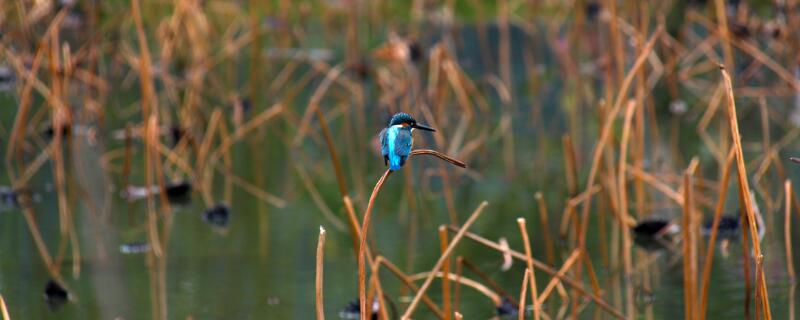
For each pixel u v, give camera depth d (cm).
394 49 2266
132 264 1184
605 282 1112
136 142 1809
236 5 2855
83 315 1012
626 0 2292
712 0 2227
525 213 1377
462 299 1059
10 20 2233
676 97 2042
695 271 906
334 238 1282
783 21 2195
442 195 1479
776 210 1351
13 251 1237
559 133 1850
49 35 1546
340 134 1872
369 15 2948
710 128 1858
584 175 1558
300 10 2848
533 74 2372
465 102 1952
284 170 1631
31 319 1003
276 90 2212
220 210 1384
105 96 2131
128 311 1016
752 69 2089
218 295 1065
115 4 2734
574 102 2095
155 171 1617
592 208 1395
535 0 2855
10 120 1938
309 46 2673
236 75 2362
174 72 2305
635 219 1334
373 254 1207
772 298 1035
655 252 1213
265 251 1222
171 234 1305
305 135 1867
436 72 1973
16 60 1847
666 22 2514
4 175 1582
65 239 1286
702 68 2180
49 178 1576
